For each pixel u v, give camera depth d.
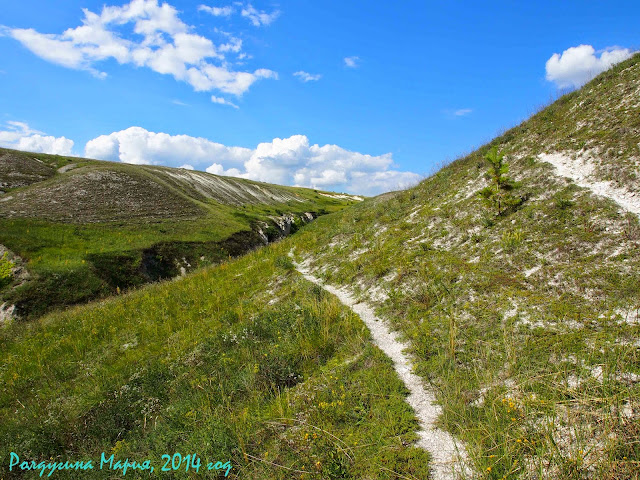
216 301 14.16
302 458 4.91
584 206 10.04
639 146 10.66
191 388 7.98
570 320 6.80
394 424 5.42
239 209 74.56
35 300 28.83
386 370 6.95
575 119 14.27
